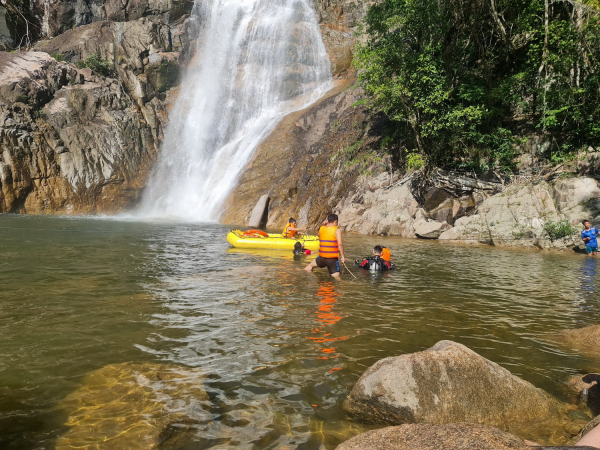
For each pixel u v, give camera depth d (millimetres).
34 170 24766
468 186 17312
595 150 15664
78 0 34062
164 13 35719
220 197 25047
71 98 27391
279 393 3211
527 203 15352
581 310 6078
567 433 2795
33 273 7598
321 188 21641
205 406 2980
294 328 4773
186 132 31250
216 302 5863
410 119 18656
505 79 18406
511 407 3004
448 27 18609
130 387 3227
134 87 31156
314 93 32500
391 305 6016
